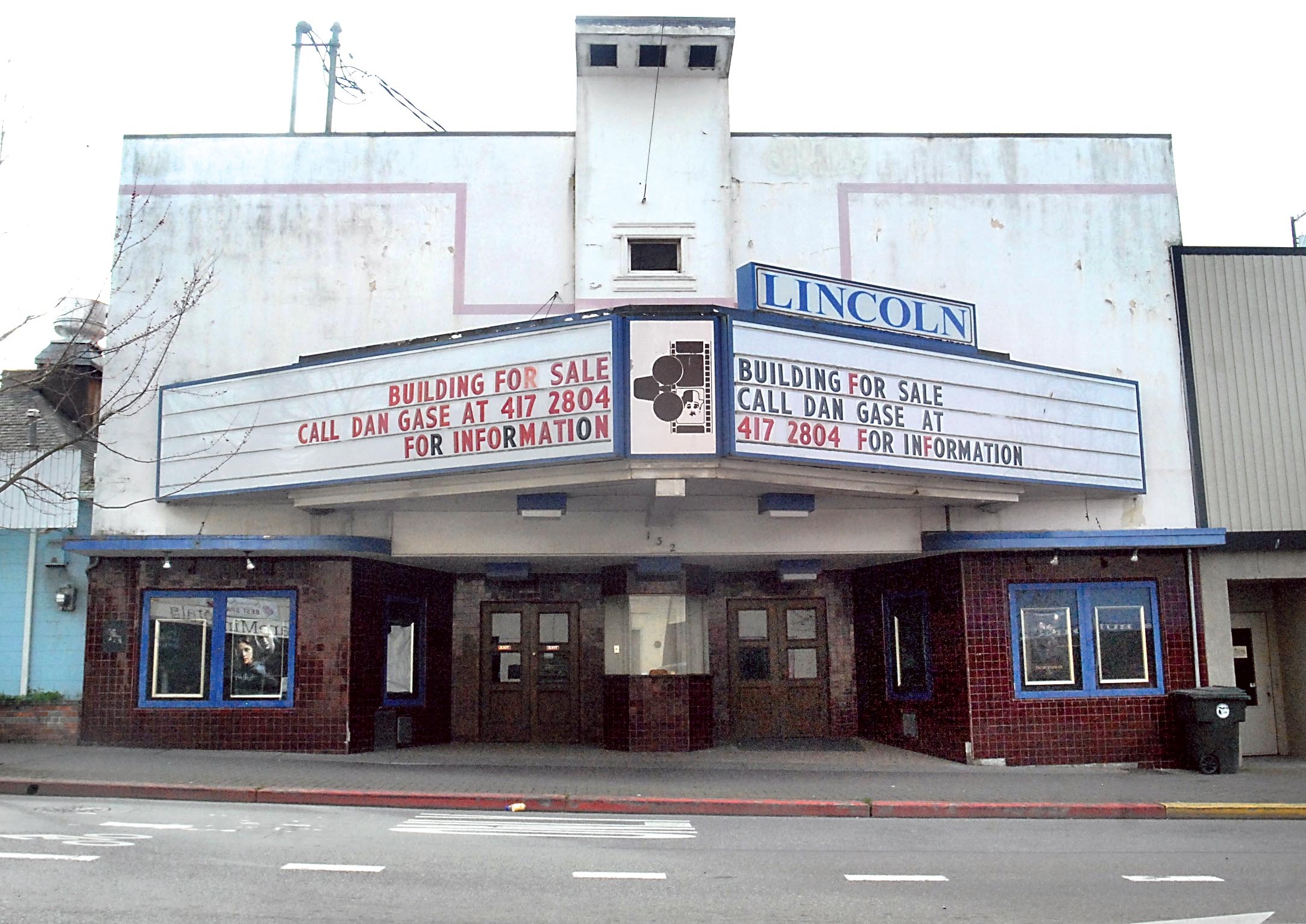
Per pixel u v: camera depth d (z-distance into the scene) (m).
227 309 16.94
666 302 16.58
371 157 17.25
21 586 16.91
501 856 9.63
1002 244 17.52
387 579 17.58
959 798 13.34
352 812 12.20
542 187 17.14
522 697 19.45
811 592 19.98
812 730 19.69
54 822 10.95
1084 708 16.62
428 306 16.92
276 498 15.88
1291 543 17.16
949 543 16.34
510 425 13.41
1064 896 8.60
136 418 16.75
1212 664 17.03
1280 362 17.61
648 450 12.63
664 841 10.67
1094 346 17.42
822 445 13.39
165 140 17.31
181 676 16.62
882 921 7.68
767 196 17.25
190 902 7.71
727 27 16.41
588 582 19.73
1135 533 16.52
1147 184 17.91
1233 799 13.58
